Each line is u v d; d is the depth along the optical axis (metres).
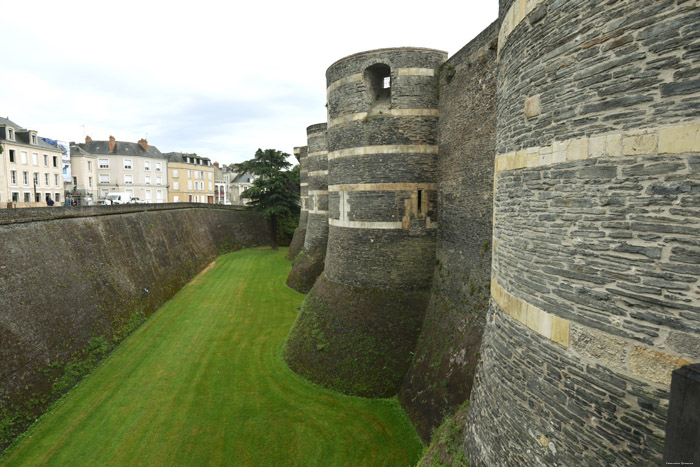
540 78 4.40
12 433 9.11
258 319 17.44
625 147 3.51
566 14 4.00
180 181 60.97
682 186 3.16
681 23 3.11
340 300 12.45
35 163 38.88
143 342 14.74
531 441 4.62
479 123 9.13
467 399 8.00
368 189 11.94
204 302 19.95
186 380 11.93
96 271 15.30
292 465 8.41
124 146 53.88
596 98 3.72
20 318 10.83
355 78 12.04
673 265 3.24
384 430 9.41
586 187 3.85
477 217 9.25
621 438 3.62
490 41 8.46
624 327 3.58
